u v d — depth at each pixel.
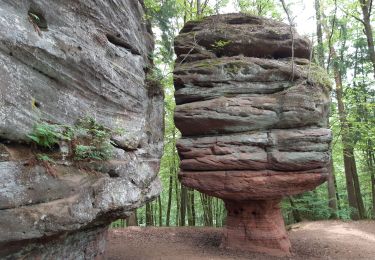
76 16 6.14
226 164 10.59
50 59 5.23
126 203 6.87
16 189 4.13
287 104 10.52
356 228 16.39
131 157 7.75
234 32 11.49
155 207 27.39
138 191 7.61
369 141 19.70
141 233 14.11
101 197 5.98
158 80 10.08
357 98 19.72
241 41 11.40
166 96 19.75
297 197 19.73
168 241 12.56
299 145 10.38
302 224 17.95
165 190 28.09
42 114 5.01
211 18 12.12
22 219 4.14
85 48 6.26
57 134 5.02
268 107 10.59
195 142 11.01
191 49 11.47
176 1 15.48
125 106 7.79
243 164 10.47
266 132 10.58
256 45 11.45
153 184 9.09
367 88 20.14
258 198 10.52
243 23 11.96
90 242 6.94
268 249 10.77
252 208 11.03
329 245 12.42
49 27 5.40
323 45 20.25
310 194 19.94
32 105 4.77
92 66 6.40
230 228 11.40
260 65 10.94
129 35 8.34
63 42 5.60
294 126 10.66
